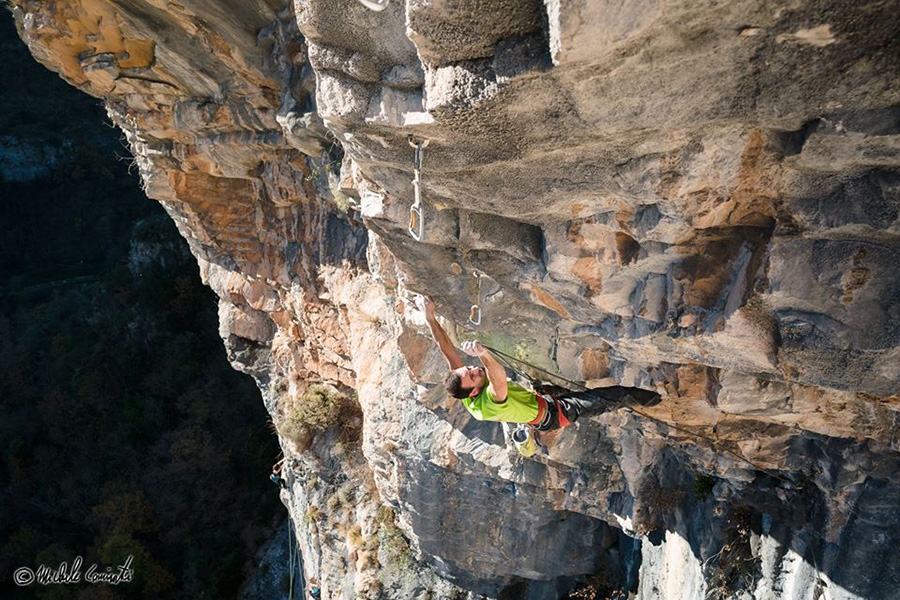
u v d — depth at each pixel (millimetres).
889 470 5746
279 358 16344
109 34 8719
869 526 6051
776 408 5289
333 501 15773
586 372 6223
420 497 11977
